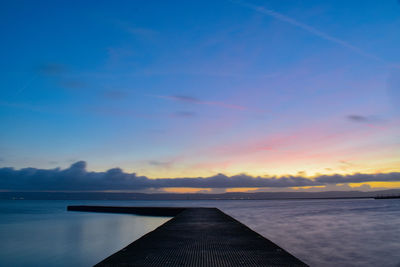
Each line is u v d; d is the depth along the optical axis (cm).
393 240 1434
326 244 1335
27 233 2114
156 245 794
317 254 1123
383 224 2197
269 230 1869
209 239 902
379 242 1381
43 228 2430
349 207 5675
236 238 924
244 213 3944
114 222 2978
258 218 2953
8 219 3425
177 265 571
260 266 563
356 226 2064
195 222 1484
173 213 3919
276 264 577
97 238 1881
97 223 2870
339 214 3425
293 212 4066
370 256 1086
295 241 1419
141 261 602
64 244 1669
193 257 641
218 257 642
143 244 812
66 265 1214
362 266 951
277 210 4806
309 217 3000
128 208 4784
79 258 1331
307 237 1546
